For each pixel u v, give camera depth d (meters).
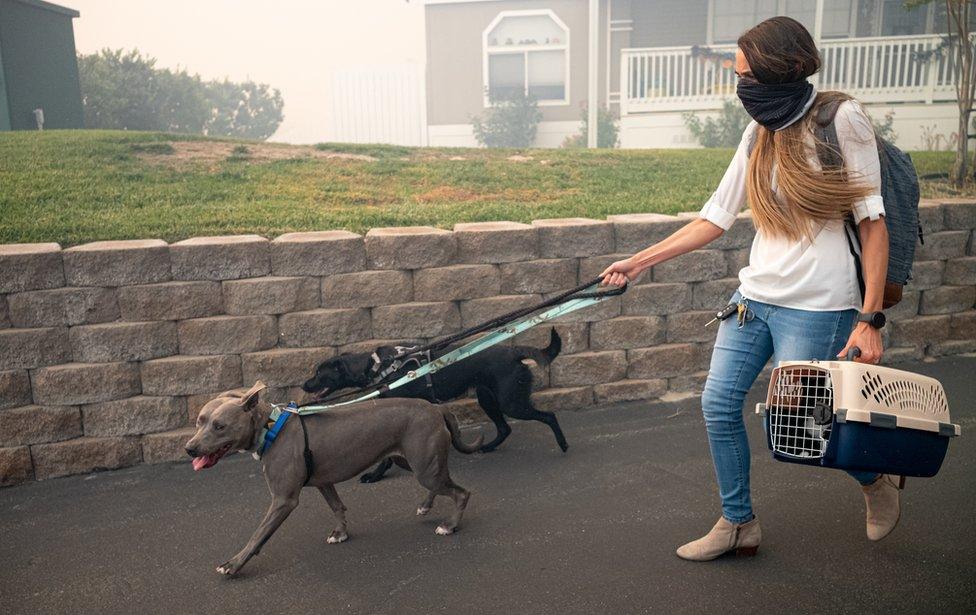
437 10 20.69
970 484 4.16
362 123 25.05
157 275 5.00
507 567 3.54
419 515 4.15
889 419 2.68
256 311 5.17
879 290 2.83
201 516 4.23
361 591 3.39
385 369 4.70
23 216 6.23
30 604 3.39
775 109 2.88
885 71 17.03
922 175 9.48
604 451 4.96
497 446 5.11
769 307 3.14
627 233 5.83
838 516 3.90
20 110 13.99
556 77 20.81
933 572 3.33
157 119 20.31
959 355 6.68
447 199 7.60
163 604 3.35
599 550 3.65
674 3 19.30
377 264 5.38
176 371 5.04
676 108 16.17
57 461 4.88
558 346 4.90
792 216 2.97
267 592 3.41
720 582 3.31
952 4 8.99
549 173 8.77
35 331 4.80
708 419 3.36
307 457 3.61
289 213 6.70
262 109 24.78
